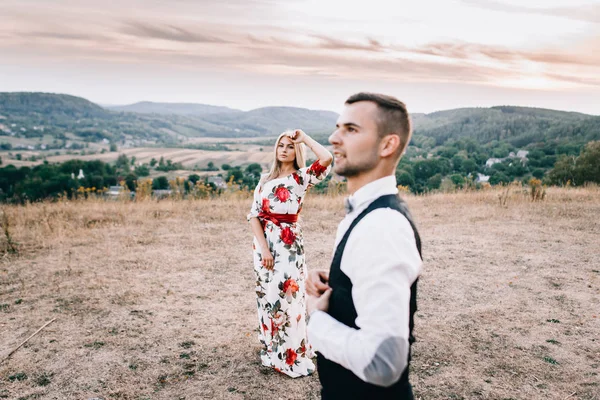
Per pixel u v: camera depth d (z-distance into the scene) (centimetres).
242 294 511
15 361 357
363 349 107
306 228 840
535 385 325
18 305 468
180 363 359
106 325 425
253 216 348
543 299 489
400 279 110
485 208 1022
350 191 138
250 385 329
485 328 420
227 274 577
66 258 630
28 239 722
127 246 695
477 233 792
